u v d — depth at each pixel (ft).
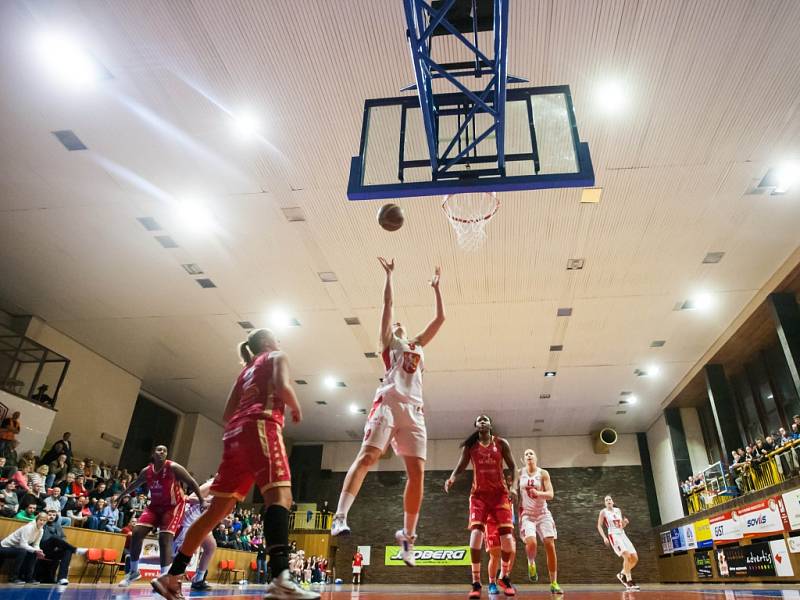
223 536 48.88
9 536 27.89
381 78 24.30
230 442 9.73
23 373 42.86
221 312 43.98
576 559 68.13
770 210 31.78
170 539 21.84
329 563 69.36
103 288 40.75
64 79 24.98
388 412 11.52
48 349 42.37
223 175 29.89
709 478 52.90
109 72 24.58
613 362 52.16
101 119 26.96
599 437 71.61
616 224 32.83
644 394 60.95
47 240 35.55
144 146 28.35
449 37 21.66
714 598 13.97
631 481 71.72
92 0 21.67
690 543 55.62
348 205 31.60
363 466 10.89
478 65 18.90
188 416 67.36
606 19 21.62
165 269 38.40
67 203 32.35
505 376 55.31
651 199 30.89
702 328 45.62
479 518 18.35
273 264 37.50
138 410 59.98
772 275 38.17
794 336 37.60
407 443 11.48
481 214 31.89
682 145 27.27
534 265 36.81
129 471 57.06
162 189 31.04
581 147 18.94
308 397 62.28
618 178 29.37
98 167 29.71
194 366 54.19
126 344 49.57
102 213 33.09
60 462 38.88
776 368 47.24
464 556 69.87
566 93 20.42
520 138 19.70
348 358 51.96
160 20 22.30
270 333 11.41
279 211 32.35
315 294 41.04
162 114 26.48
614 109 25.41
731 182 29.63
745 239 34.32
